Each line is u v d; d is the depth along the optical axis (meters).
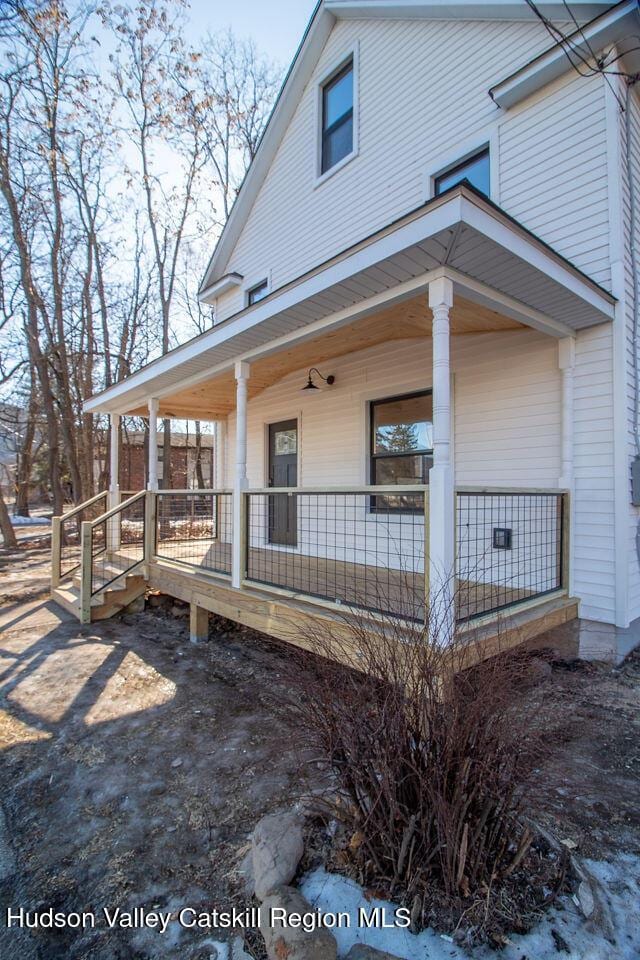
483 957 1.47
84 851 2.11
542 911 1.61
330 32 7.02
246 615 4.33
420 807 1.67
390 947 1.51
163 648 4.98
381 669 1.91
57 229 13.64
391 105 6.05
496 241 2.79
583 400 4.22
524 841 1.68
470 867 1.65
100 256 15.41
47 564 10.09
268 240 8.25
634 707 3.34
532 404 4.51
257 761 2.79
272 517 7.53
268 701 3.62
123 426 18.84
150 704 3.62
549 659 3.92
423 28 5.69
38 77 12.66
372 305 3.53
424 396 5.32
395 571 5.16
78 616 6.03
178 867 2.00
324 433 6.48
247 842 2.12
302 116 7.53
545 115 4.58
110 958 1.62
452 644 2.02
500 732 1.72
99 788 2.58
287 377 7.09
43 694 3.82
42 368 13.62
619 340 4.04
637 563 4.20
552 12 4.54
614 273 4.09
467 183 2.54
